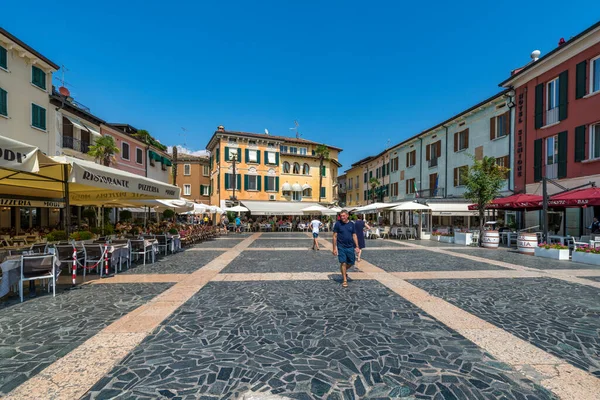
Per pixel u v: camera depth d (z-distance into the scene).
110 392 2.83
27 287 6.81
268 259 11.32
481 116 21.98
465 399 2.75
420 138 29.39
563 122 15.80
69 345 3.84
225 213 33.50
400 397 2.78
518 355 3.62
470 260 11.13
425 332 4.30
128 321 4.69
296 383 3.00
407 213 31.81
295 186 37.81
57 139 19.12
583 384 3.01
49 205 11.91
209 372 3.20
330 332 4.29
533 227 17.09
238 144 36.12
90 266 8.07
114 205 16.08
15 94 16.23
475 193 16.41
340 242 6.93
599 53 14.11
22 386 2.93
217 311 5.20
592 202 11.17
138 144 28.84
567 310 5.30
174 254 12.80
